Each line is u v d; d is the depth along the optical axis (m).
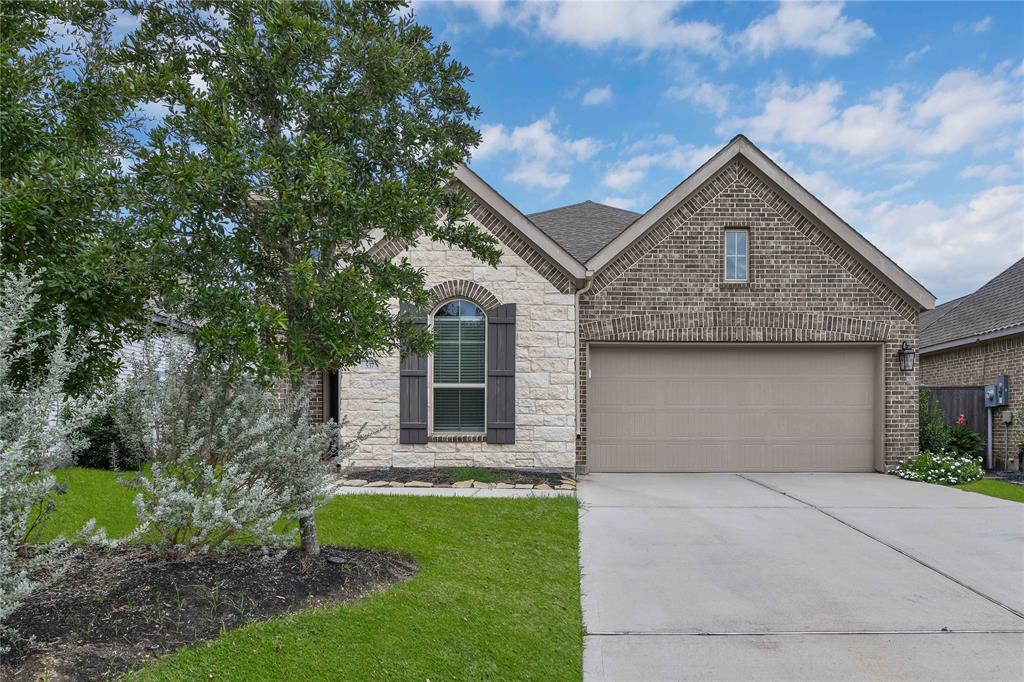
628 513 8.49
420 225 5.45
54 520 6.19
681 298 12.12
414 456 11.33
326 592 4.70
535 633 4.54
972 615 5.09
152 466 4.32
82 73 5.46
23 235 4.42
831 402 12.35
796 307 12.15
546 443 11.43
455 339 11.61
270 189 4.65
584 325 12.04
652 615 5.05
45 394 3.56
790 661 4.30
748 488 10.49
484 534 6.93
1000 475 12.52
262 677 3.51
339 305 4.80
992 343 14.36
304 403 5.04
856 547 6.95
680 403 12.30
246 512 4.36
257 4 4.82
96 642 3.62
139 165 4.33
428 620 4.45
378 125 5.39
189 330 4.69
